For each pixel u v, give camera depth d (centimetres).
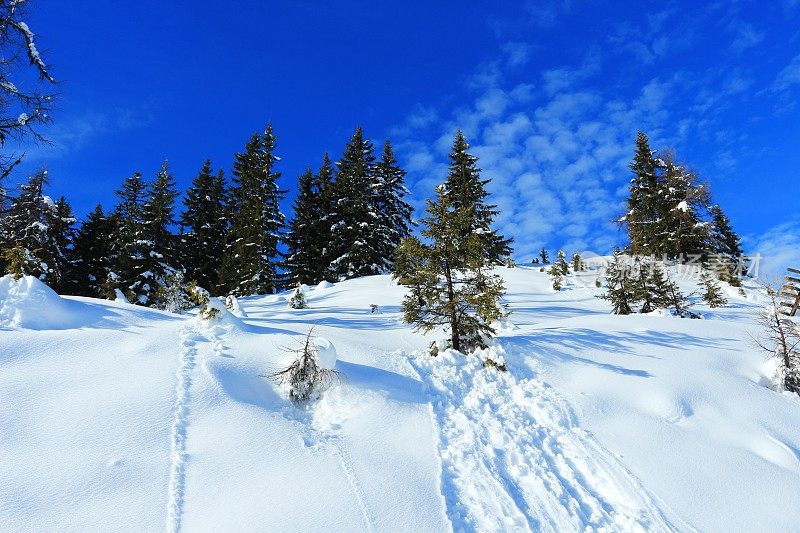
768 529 587
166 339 965
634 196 4262
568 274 3466
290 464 637
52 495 527
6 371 757
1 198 1262
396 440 732
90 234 3884
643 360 1091
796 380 1040
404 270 1189
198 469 603
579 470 704
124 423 668
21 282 1031
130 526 501
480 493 626
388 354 1080
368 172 4450
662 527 583
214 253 4088
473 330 1155
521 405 901
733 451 761
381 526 541
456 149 3919
